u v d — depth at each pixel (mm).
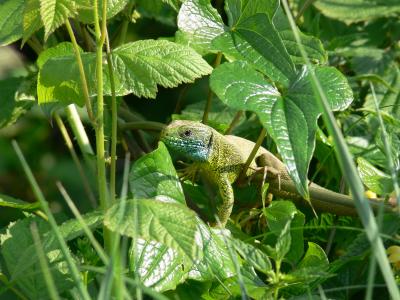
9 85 6906
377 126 7137
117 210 4395
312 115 4789
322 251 5332
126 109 7449
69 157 10234
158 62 5164
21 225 5266
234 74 4996
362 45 8328
